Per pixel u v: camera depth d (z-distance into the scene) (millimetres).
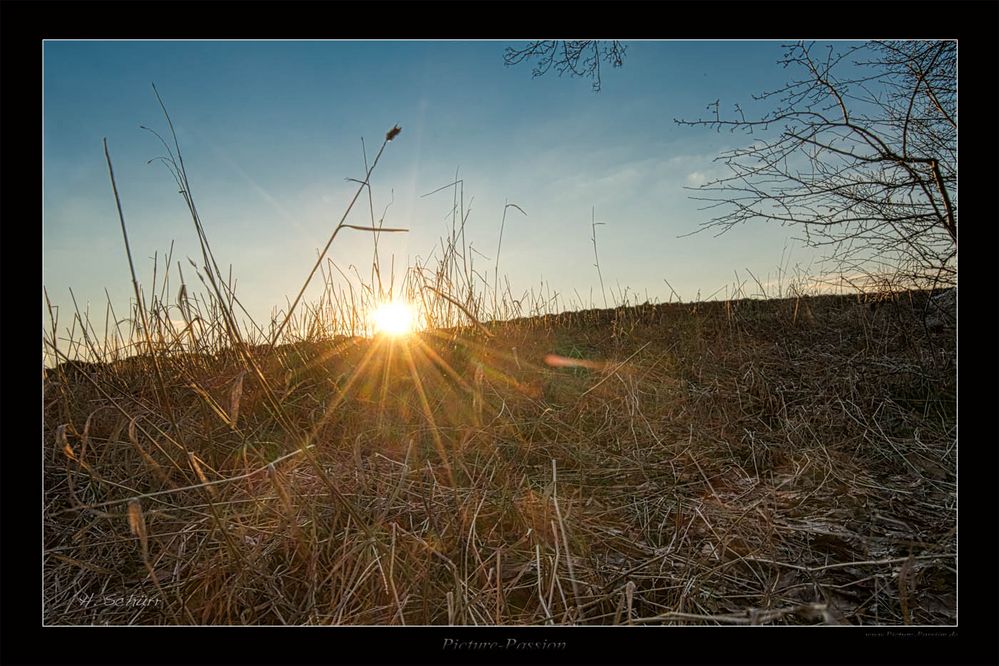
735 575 1556
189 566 1586
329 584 1504
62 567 1596
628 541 1711
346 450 2209
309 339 3189
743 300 5129
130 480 1905
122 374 2773
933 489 1927
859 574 1518
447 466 1945
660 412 2734
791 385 2932
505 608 1384
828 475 2070
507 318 4410
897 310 3443
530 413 2695
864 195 2729
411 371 3098
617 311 5074
